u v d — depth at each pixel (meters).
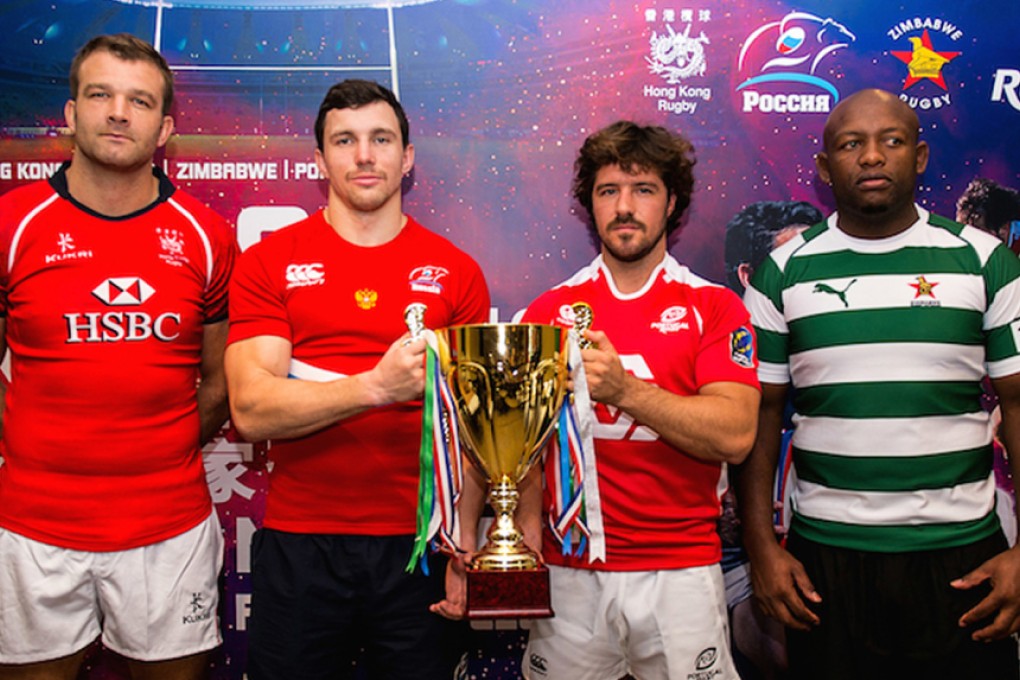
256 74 1.80
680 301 1.49
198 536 1.56
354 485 1.43
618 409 1.41
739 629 1.84
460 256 1.54
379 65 1.80
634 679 1.58
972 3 1.81
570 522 1.29
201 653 1.57
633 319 1.50
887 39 1.81
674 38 1.80
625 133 1.47
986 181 1.82
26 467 1.48
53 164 1.82
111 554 1.49
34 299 1.46
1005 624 1.49
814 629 1.58
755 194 1.82
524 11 1.80
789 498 1.85
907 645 1.53
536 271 1.82
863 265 1.56
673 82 1.81
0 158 1.81
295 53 1.80
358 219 1.48
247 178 1.81
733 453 1.38
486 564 1.22
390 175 1.46
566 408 1.28
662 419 1.32
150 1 1.79
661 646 1.41
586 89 1.80
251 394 1.34
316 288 1.44
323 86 1.80
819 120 1.81
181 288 1.52
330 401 1.28
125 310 1.48
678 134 1.75
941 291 1.52
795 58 1.81
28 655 1.49
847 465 1.53
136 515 1.50
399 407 1.43
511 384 1.23
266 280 1.44
